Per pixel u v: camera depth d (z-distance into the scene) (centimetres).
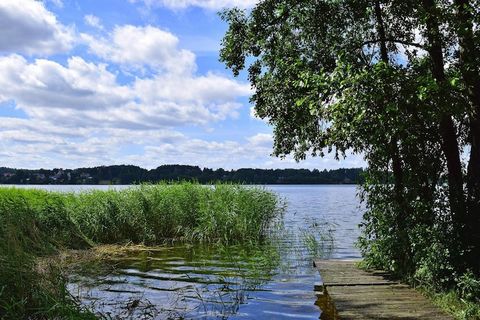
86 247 1644
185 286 1075
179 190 2075
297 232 2172
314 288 1055
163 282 1119
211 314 849
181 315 841
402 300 855
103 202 1872
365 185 1129
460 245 890
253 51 1314
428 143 1055
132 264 1359
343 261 1300
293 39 1298
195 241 1867
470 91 981
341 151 1123
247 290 1034
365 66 964
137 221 1884
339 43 1220
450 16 961
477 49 969
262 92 1327
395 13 1168
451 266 872
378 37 1225
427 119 894
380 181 1106
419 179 1055
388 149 1030
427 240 941
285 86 1234
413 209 1045
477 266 872
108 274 1202
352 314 766
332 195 8975
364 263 1197
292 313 856
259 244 1761
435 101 841
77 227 1714
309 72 1020
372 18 1216
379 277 1060
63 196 1897
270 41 1298
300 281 1128
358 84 870
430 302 838
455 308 772
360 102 864
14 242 794
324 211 4022
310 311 868
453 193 986
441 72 1042
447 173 1046
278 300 948
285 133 1349
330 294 905
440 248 888
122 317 818
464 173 1098
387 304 827
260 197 2084
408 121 879
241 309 882
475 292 793
